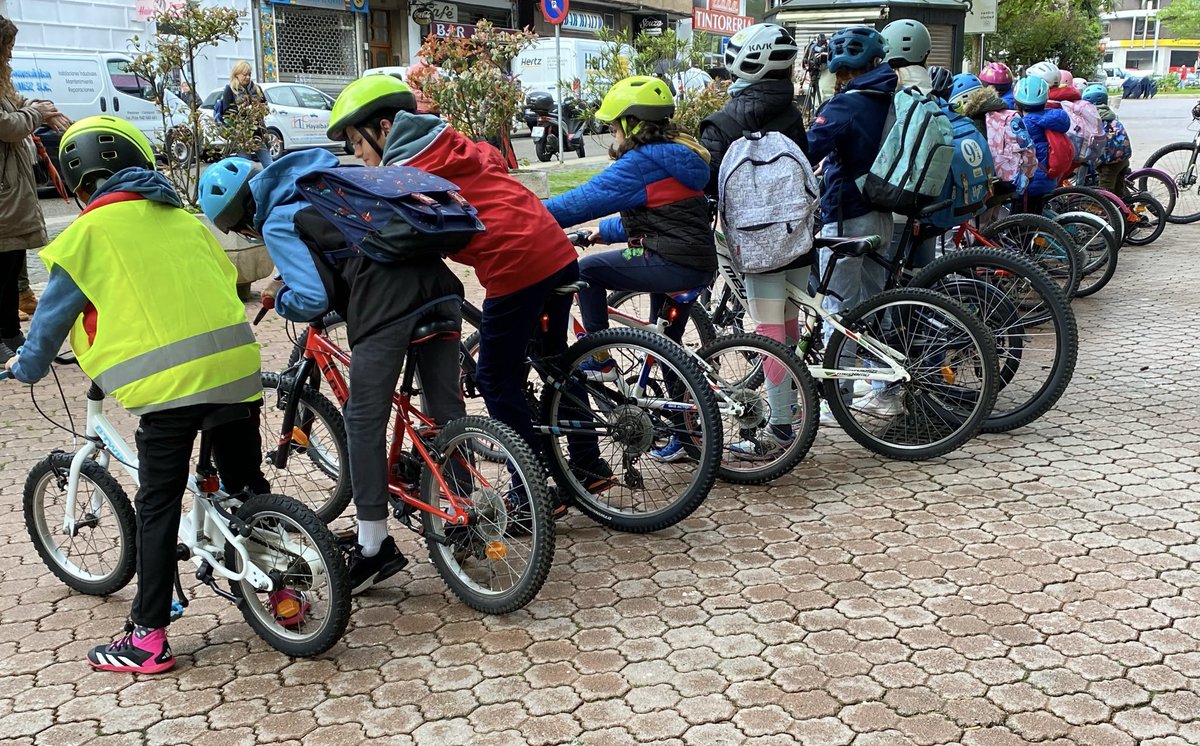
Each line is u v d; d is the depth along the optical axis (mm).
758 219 4535
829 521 4266
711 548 4066
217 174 3496
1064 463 4793
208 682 3275
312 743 2939
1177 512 4223
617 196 4266
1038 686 3076
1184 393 5766
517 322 3836
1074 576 3723
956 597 3604
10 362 3275
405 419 3732
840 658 3262
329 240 3375
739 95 4707
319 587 3367
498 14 31031
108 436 3652
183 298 3156
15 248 6484
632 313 5469
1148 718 2910
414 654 3396
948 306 4629
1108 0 34219
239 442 3543
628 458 4301
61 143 3207
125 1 19609
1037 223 6934
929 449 4820
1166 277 8992
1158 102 49750
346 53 26172
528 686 3184
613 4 34781
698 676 3195
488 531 3617
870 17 12008
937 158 4871
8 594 3910
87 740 2980
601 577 3869
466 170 3725
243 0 22750
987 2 14781
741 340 4555
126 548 3703
